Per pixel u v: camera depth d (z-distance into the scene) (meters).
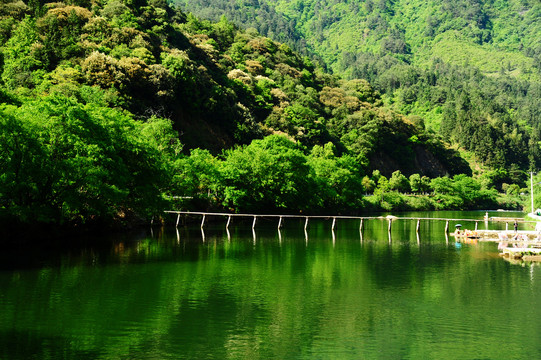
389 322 28.91
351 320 29.22
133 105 115.25
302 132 167.62
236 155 95.62
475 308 31.89
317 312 30.73
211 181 87.62
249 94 170.88
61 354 23.11
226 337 26.00
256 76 198.62
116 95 110.81
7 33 125.81
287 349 24.47
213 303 32.09
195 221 87.12
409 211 157.38
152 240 61.34
